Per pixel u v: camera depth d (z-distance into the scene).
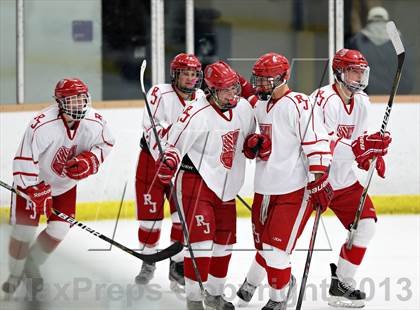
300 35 22.00
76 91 13.32
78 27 21.47
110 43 21.66
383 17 21.83
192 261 12.78
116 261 14.29
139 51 21.78
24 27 21.16
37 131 13.55
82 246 14.20
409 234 18.98
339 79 14.05
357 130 14.45
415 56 21.98
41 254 13.37
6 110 20.16
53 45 21.39
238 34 21.95
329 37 21.94
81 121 13.88
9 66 21.19
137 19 21.70
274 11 21.94
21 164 13.53
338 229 19.42
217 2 21.84
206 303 13.29
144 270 14.64
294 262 16.64
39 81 21.38
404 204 21.02
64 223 13.84
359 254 13.95
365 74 13.88
